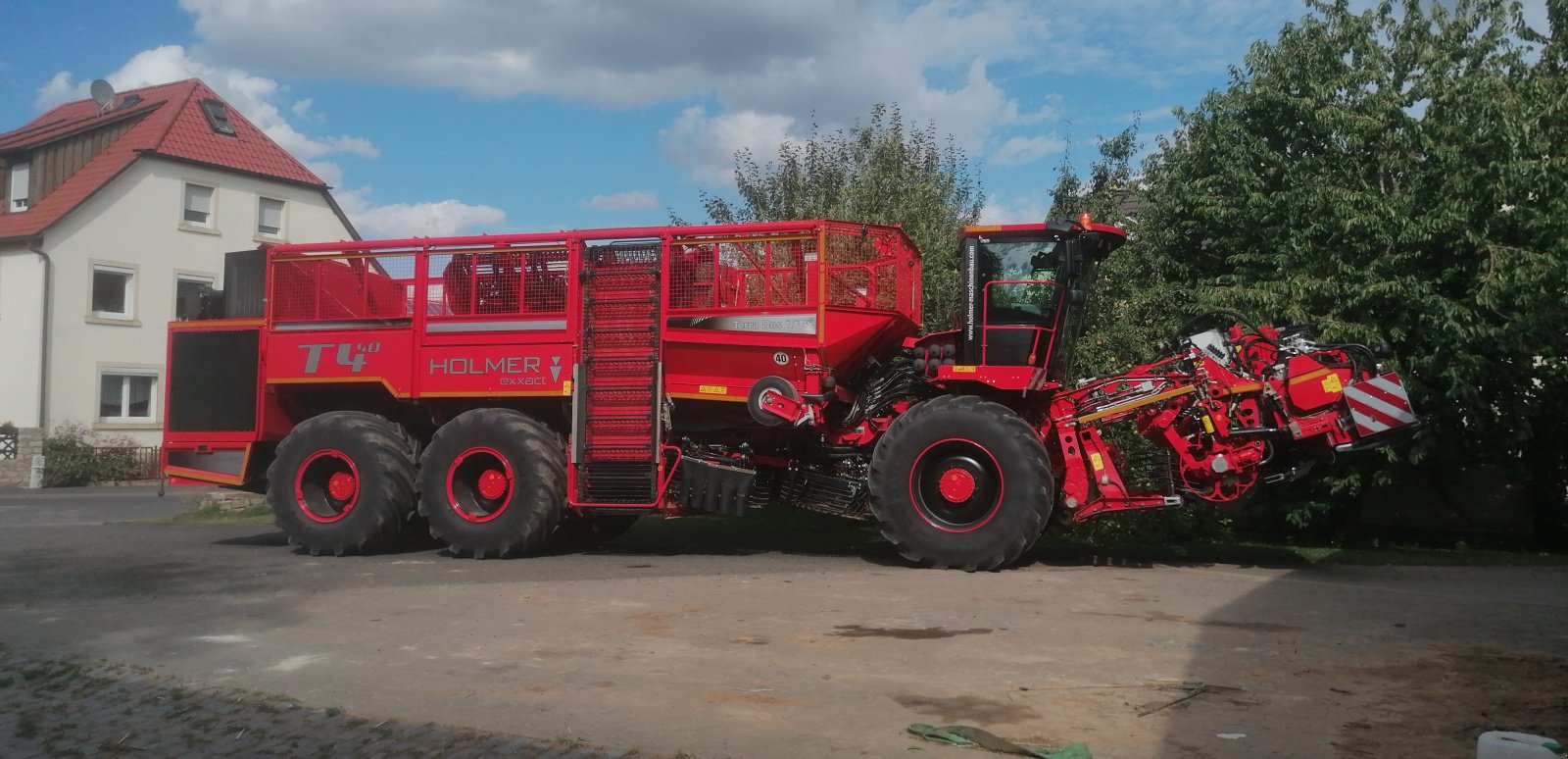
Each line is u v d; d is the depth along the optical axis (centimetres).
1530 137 1130
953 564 998
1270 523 1302
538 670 614
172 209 3173
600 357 1105
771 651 655
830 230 1055
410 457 1166
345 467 1162
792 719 512
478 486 1129
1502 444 1169
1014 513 981
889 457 1016
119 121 3253
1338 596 854
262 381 1214
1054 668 611
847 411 1121
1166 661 627
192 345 1243
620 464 1100
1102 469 1031
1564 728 493
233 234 3316
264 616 788
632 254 1101
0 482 2744
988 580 938
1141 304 1306
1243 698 546
